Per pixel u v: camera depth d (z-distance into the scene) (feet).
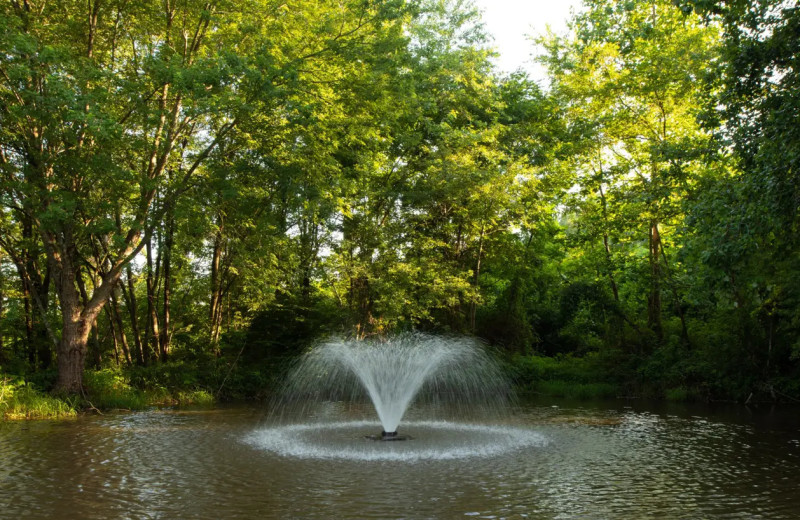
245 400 79.05
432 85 95.86
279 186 65.21
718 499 28.04
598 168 100.32
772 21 42.55
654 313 96.37
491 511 25.81
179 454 38.70
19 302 80.18
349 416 60.75
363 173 83.87
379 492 28.94
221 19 61.98
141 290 105.50
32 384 62.13
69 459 37.06
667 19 85.76
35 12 60.03
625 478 32.37
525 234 118.11
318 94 63.87
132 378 73.87
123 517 24.76
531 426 53.57
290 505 26.61
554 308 126.11
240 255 76.07
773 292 65.87
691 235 62.85
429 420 57.57
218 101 55.16
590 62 92.38
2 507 26.22
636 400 82.17
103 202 58.13
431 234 99.91
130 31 67.21
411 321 88.84
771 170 38.34
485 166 91.40
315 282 96.32
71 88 51.47
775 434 49.37
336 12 64.23
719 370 80.23
